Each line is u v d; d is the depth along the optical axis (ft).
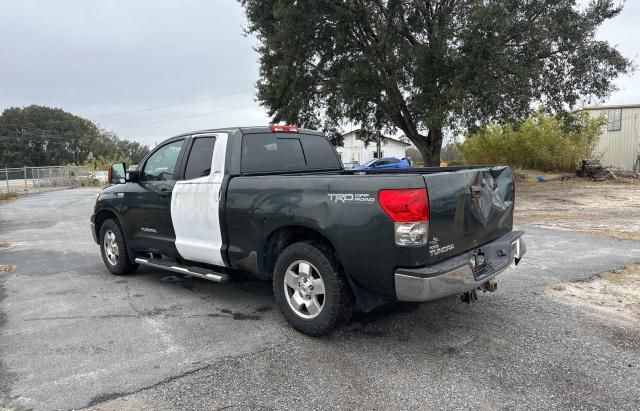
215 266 16.58
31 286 19.77
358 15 64.90
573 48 65.77
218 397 10.21
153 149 18.88
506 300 16.26
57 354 12.53
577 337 13.07
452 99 60.18
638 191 65.16
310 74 72.33
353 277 12.17
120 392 10.47
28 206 68.90
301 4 63.52
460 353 12.17
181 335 13.73
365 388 10.49
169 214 17.29
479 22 57.82
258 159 16.02
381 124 76.33
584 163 88.89
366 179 11.69
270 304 16.43
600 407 9.56
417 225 11.09
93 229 22.18
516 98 63.00
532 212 44.65
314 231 13.12
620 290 17.31
